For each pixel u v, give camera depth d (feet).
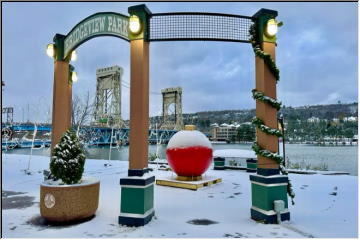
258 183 19.98
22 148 116.98
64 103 29.81
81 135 71.92
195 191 30.73
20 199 26.18
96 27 23.67
